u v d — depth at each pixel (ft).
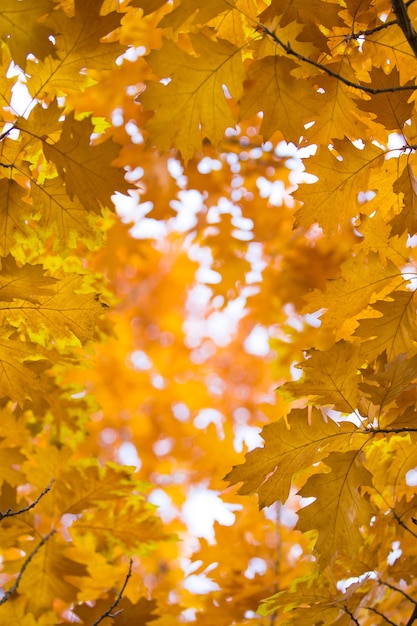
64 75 6.36
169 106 6.43
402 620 7.60
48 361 7.44
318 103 6.60
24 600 7.74
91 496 7.77
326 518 6.57
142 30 8.46
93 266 11.62
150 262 15.15
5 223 6.54
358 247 6.89
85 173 6.37
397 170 6.73
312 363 6.59
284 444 6.59
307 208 6.69
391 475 7.18
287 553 8.63
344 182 6.66
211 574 8.48
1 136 6.36
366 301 6.82
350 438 6.66
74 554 8.23
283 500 6.63
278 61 6.38
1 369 6.80
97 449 14.93
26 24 6.13
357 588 6.95
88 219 6.51
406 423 6.60
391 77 6.42
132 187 6.37
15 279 6.45
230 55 6.39
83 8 6.18
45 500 7.76
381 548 7.16
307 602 7.07
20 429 8.02
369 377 6.45
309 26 6.41
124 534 7.83
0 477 7.75
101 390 15.46
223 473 9.61
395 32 6.66
